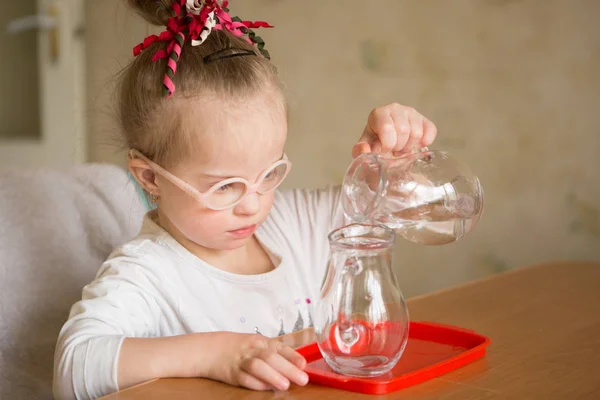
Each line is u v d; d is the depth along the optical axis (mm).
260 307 1097
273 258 1162
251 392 700
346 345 710
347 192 857
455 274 2127
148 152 993
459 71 2070
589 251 1869
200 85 940
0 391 1146
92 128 1644
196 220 956
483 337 818
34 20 3018
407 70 2178
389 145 982
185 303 1021
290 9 2420
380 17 2221
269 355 717
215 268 1069
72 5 2930
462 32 2055
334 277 720
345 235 742
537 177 1945
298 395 687
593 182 1851
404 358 794
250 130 923
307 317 1150
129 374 753
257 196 948
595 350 817
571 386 700
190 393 699
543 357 791
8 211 1272
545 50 1903
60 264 1275
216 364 734
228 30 1052
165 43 1006
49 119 2986
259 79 972
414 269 2213
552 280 1202
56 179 1354
